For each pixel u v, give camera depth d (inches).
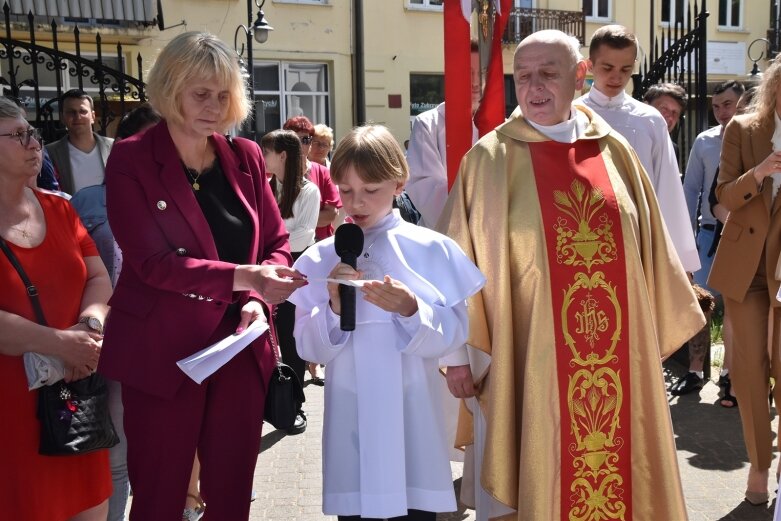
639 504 115.1
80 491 111.9
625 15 743.1
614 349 113.9
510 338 113.0
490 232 114.3
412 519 104.9
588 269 113.1
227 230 107.0
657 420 114.0
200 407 104.8
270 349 110.6
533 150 115.7
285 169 214.7
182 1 591.2
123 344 102.2
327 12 649.6
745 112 161.8
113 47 546.3
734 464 172.4
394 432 101.4
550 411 111.5
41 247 111.6
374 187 103.9
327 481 104.3
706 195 223.8
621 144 118.9
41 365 103.1
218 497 106.8
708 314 221.3
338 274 96.4
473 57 152.0
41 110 261.4
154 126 107.1
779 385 154.7
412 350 99.8
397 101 684.7
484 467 112.0
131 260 101.2
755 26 790.5
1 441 104.3
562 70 113.7
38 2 365.4
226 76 103.1
